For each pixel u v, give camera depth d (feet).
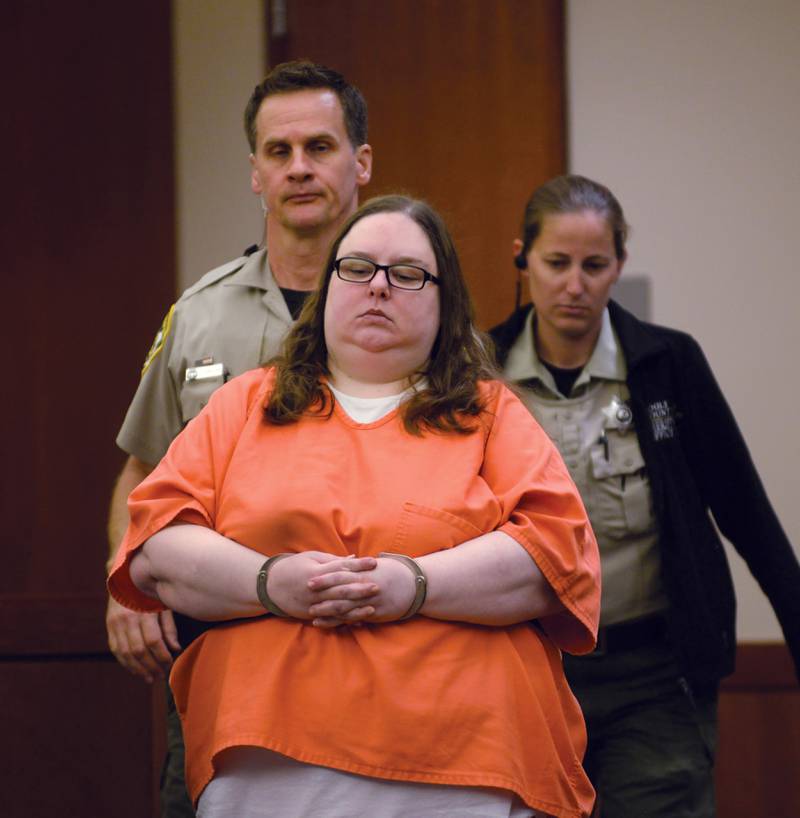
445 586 23.57
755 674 54.19
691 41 55.83
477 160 55.72
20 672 47.73
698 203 55.72
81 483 54.75
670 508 37.45
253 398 26.35
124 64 55.67
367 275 25.86
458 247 55.36
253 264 34.65
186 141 55.72
